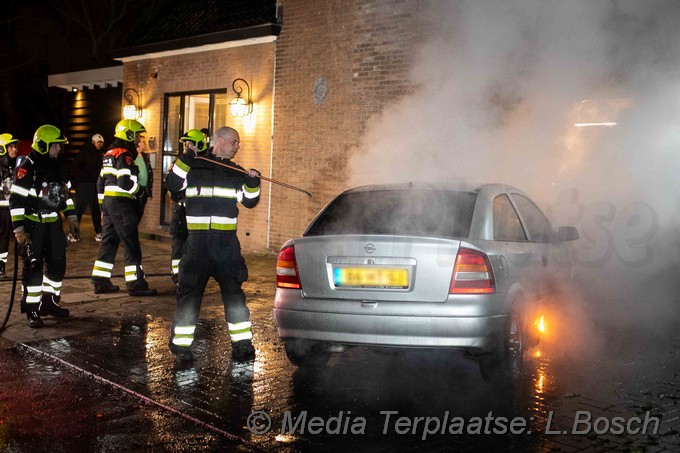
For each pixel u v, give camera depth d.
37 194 6.69
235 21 12.95
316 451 4.02
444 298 4.66
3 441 4.14
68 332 6.63
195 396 4.89
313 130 11.66
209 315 7.49
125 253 8.28
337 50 11.23
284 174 12.17
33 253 6.64
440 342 4.66
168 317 7.29
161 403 4.75
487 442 4.15
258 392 5.00
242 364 5.67
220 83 13.29
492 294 4.72
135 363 5.66
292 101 12.01
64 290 8.68
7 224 9.42
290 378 5.33
